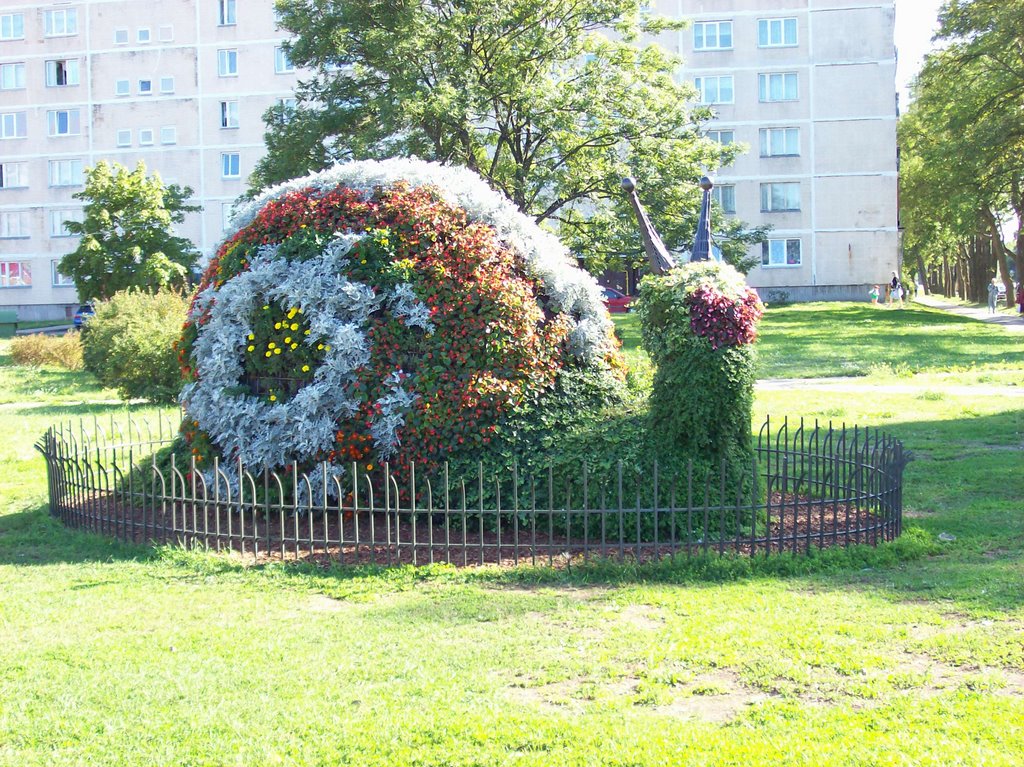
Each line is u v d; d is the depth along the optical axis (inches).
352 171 381.4
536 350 342.6
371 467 337.7
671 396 315.9
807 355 1010.1
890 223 1908.2
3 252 2171.5
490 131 1133.7
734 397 313.4
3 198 2154.3
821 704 190.4
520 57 1051.9
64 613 258.1
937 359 947.3
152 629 245.0
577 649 222.5
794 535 296.5
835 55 1899.6
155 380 773.9
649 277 328.2
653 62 1157.7
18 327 1937.7
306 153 1080.8
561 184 1098.7
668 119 1106.1
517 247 361.1
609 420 336.5
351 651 224.8
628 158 1106.1
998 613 238.2
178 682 207.2
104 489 360.2
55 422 665.6
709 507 289.4
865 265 1923.0
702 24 1921.8
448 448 332.2
